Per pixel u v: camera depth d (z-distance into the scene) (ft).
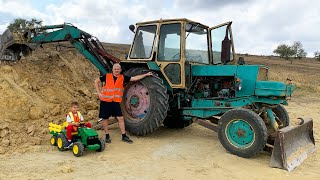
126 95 26.32
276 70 87.20
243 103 22.53
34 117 25.64
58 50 45.27
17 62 31.27
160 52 25.31
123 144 23.15
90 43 29.22
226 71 23.27
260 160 20.29
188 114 25.13
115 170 17.94
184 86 24.07
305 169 19.06
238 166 19.13
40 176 16.55
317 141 25.38
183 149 22.30
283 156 18.80
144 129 24.57
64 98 30.83
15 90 26.16
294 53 144.66
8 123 23.12
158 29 25.29
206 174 17.83
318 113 39.47
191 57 25.46
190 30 25.34
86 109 30.81
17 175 16.53
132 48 26.91
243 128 20.63
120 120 23.91
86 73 43.34
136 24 26.81
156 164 19.20
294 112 39.81
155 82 24.09
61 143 21.07
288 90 21.49
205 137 25.90
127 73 25.76
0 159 18.79
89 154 20.71
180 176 17.42
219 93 23.98
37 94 28.94
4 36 29.40
